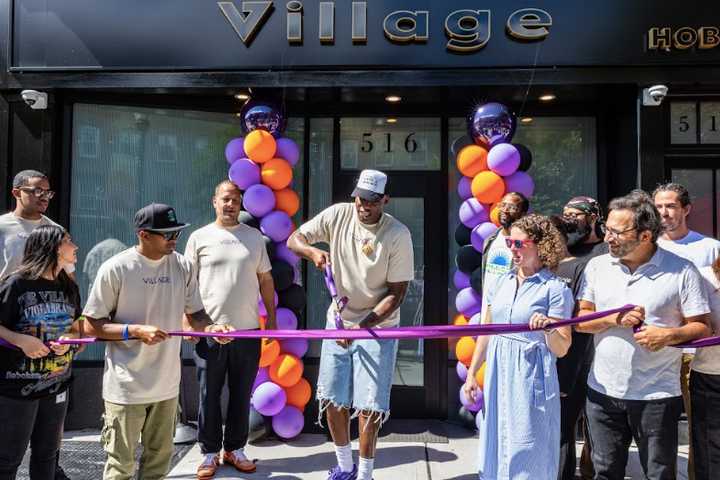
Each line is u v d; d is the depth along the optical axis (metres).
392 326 3.32
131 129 4.83
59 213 4.59
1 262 3.35
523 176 4.23
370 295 3.33
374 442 3.27
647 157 4.30
